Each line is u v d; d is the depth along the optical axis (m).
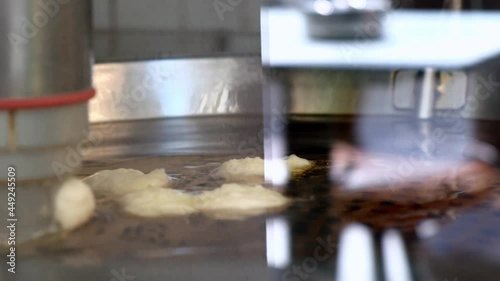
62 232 0.93
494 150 1.31
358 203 1.06
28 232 0.90
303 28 1.66
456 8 1.67
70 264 0.86
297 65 1.65
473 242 0.94
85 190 0.97
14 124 0.85
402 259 0.90
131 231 0.95
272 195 1.07
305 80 1.63
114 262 0.87
